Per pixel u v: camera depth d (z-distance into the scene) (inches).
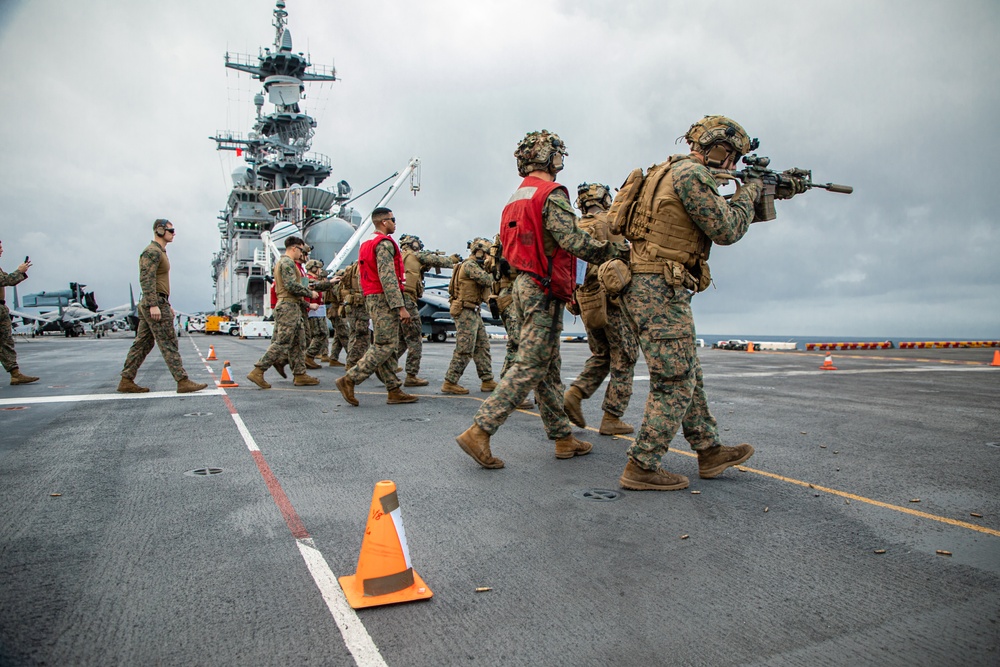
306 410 249.6
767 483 141.3
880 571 92.2
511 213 149.4
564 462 161.3
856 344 919.7
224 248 2586.1
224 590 85.9
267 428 209.3
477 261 292.2
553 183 146.1
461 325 300.4
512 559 96.9
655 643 71.7
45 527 111.4
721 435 199.3
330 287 434.6
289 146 2106.3
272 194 1940.2
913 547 101.8
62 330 1983.3
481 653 69.7
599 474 149.0
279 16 2126.0
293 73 2170.3
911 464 159.9
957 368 486.6
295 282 324.2
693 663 67.6
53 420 226.2
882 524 113.1
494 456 167.0
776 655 69.2
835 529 110.4
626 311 135.3
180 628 75.3
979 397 297.4
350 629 75.2
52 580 89.0
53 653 69.5
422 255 341.1
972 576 90.4
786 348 871.1
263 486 138.1
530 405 262.5
